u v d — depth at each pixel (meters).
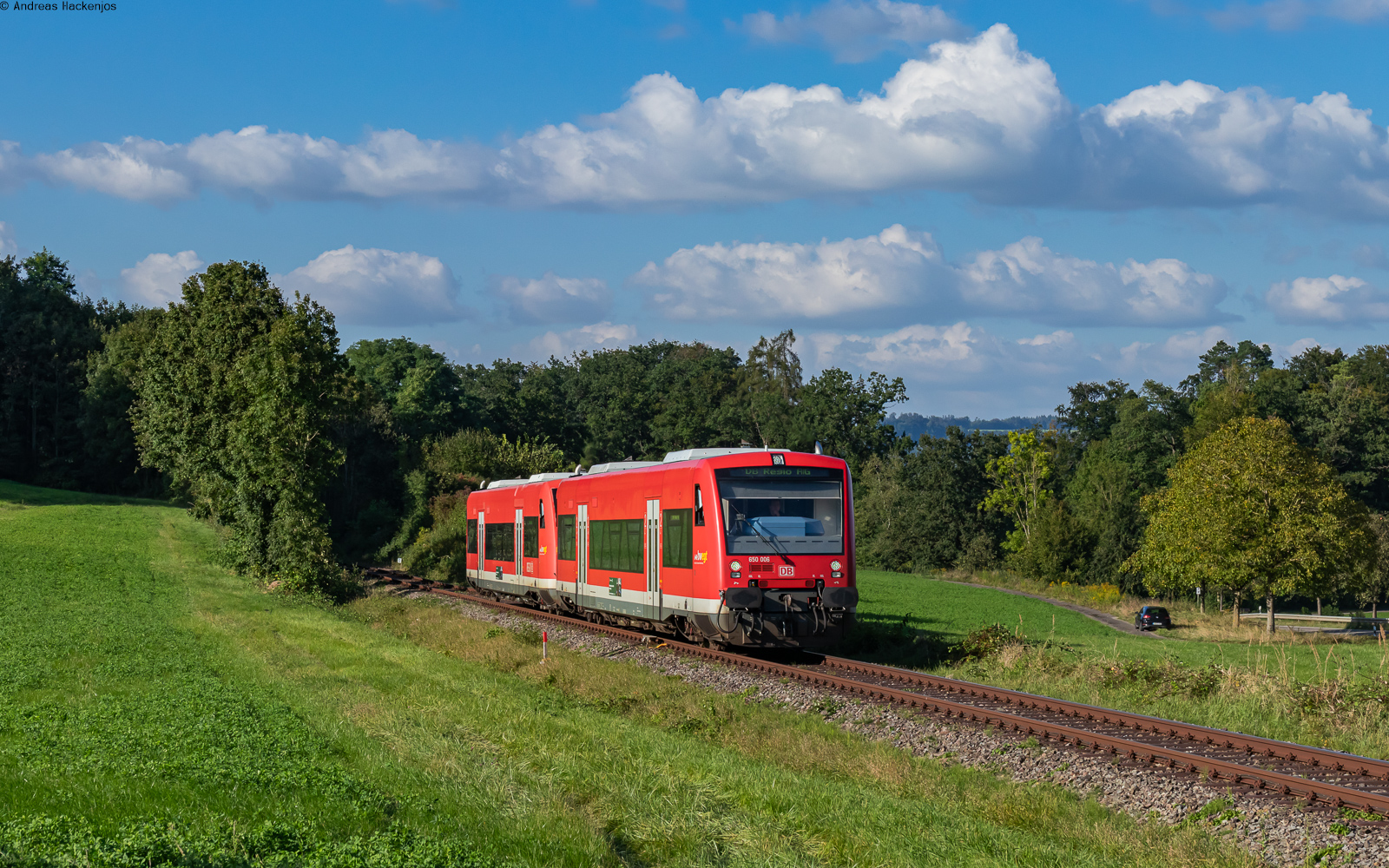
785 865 9.19
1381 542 67.69
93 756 11.64
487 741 14.65
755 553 21.62
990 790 12.32
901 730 15.51
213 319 49.31
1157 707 17.12
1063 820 11.05
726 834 10.25
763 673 20.25
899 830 10.30
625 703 18.30
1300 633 49.94
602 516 28.17
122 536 59.44
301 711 16.17
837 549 22.22
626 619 27.72
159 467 57.41
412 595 42.31
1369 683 17.03
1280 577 47.09
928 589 64.56
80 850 7.50
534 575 34.81
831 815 10.74
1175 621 55.91
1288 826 10.34
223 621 29.44
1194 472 49.09
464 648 25.33
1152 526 51.28
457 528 61.38
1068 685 19.27
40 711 15.09
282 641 25.95
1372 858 9.46
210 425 48.28
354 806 9.75
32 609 30.41
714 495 21.83
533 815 10.04
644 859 9.52
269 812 9.30
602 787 11.73
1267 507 47.09
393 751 13.28
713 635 22.02
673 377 155.25
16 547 50.41
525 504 36.03
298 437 43.25
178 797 9.62
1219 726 15.79
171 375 52.00
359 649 24.91
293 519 42.00
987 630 24.17
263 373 43.00
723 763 13.23
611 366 162.12
